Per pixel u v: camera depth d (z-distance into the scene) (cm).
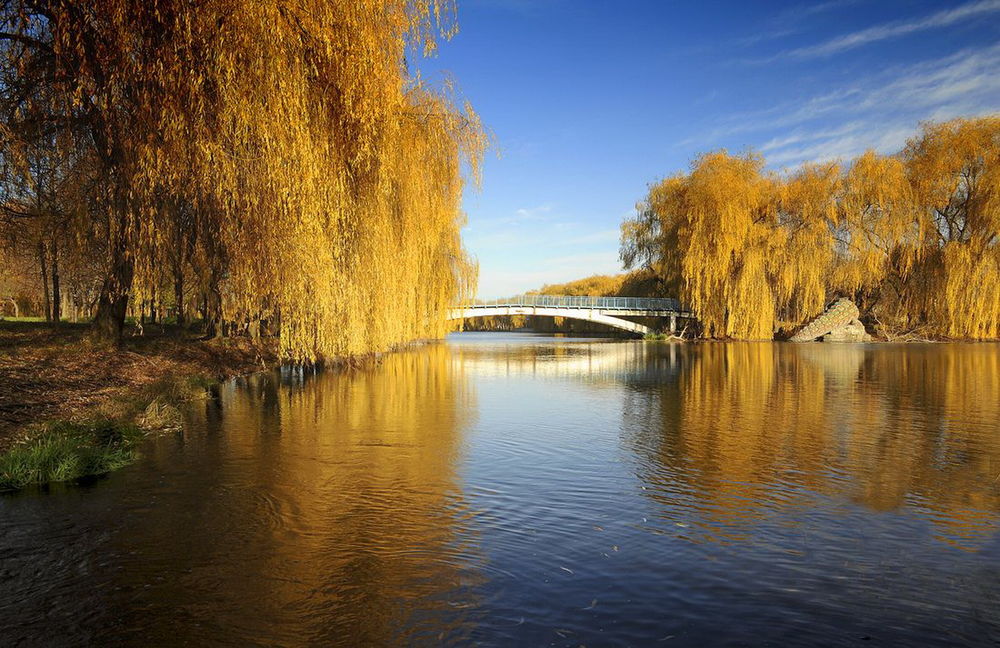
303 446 1201
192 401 1739
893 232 5225
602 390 2172
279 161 1212
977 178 4997
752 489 934
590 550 691
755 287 5212
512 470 1034
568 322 11044
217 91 1132
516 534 739
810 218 5419
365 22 1303
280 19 1146
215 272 2261
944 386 2264
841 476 1009
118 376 1766
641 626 524
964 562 668
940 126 5241
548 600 570
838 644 500
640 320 7712
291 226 1391
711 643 498
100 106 1081
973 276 4766
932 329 5216
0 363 1574
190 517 788
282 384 2214
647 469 1047
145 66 1069
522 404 1805
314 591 586
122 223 1432
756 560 668
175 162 1167
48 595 575
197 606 555
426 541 713
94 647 488
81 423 1211
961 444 1257
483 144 2159
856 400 1902
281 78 1154
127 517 784
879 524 784
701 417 1585
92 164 1487
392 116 1583
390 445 1217
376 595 578
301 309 1587
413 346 5072
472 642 496
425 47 1534
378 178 1670
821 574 634
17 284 4416
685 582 612
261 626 521
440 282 4159
